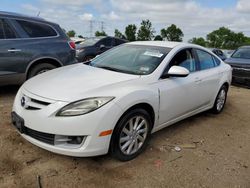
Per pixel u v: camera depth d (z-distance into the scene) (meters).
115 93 3.38
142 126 3.77
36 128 3.25
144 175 3.37
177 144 4.30
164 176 3.38
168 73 4.11
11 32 5.83
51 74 4.12
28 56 5.96
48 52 6.25
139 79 3.82
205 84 5.08
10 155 3.56
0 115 4.85
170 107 4.23
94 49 12.46
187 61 4.77
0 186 2.96
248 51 10.59
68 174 3.26
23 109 3.44
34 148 3.77
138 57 4.45
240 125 5.44
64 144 3.22
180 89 4.35
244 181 3.44
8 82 5.89
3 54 5.64
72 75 3.94
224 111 6.29
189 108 4.80
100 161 3.58
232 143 4.54
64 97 3.24
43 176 3.19
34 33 6.16
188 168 3.62
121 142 3.51
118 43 13.52
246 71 9.41
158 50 4.55
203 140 4.55
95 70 4.19
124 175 3.33
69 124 3.13
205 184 3.30
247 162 3.92
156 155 3.88
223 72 5.76
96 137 3.21
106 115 3.23
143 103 3.69
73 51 6.75
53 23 6.55
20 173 3.21
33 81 3.89
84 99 3.23
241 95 8.21
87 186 3.08
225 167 3.73
